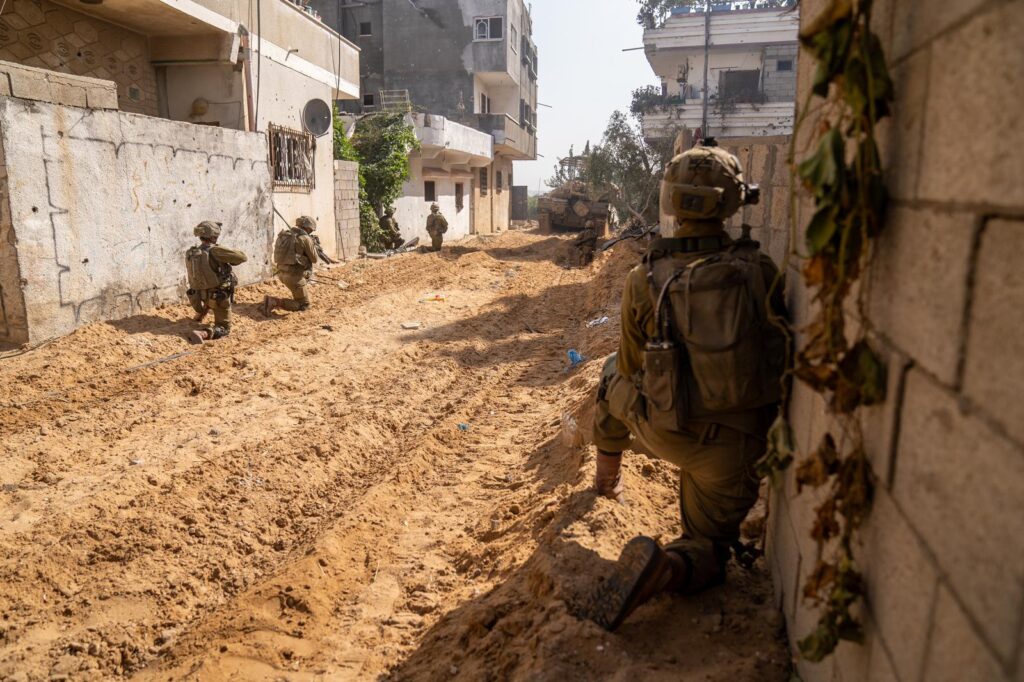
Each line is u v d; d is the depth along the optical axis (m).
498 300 13.63
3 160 7.60
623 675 2.31
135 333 8.98
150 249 9.98
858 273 1.58
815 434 2.15
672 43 27.30
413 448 5.97
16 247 7.79
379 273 16.52
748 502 2.66
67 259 8.46
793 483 2.46
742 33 26.83
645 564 2.44
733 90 27.83
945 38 1.24
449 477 5.47
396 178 22.05
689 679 2.29
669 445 2.60
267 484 5.20
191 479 5.18
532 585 3.16
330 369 8.41
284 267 11.34
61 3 11.34
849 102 1.50
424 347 9.59
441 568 4.00
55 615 3.68
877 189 1.53
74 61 11.79
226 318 9.66
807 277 1.62
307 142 16.20
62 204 8.37
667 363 2.48
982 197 1.09
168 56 13.36
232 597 3.93
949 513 1.17
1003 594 0.98
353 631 3.45
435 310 12.37
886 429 1.50
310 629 3.50
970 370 1.12
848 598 1.62
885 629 1.47
